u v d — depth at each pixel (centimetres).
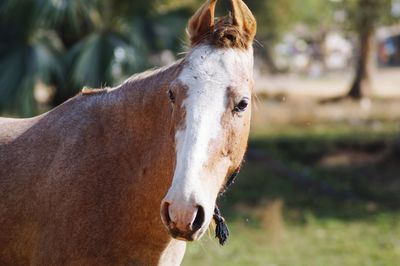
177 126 378
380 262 966
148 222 425
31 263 445
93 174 437
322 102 2559
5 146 467
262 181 1505
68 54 1391
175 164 379
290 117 2198
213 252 1008
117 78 1362
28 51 1377
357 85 2631
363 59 2620
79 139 449
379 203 1330
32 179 449
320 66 3928
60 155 447
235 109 381
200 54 388
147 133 431
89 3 1402
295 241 1081
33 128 470
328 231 1141
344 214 1255
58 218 434
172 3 1520
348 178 1509
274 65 3497
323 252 1018
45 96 1723
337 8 2548
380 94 2777
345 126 2066
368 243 1066
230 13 415
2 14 1352
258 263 956
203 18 408
